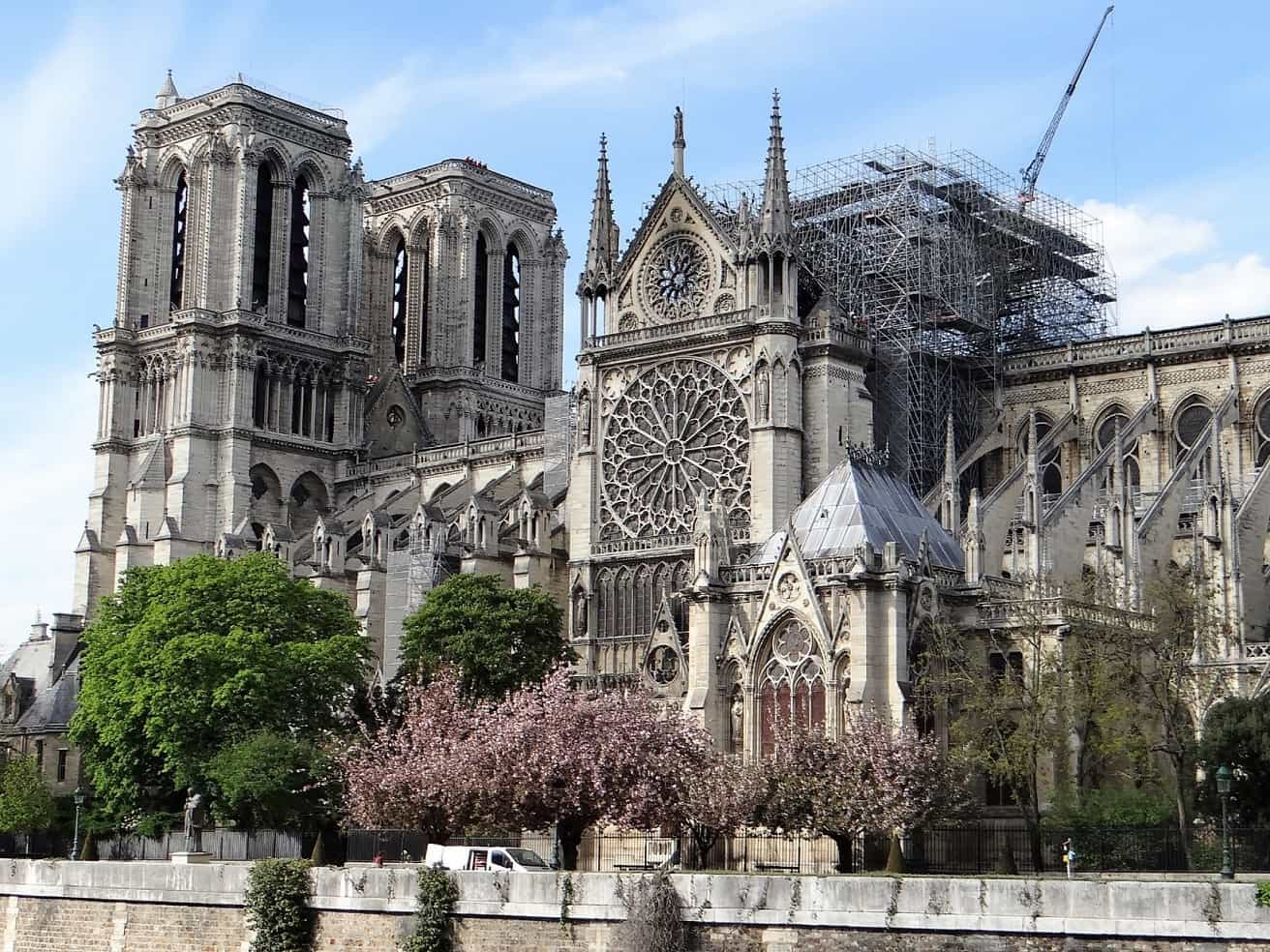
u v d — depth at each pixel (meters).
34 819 138.12
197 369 183.75
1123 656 95.38
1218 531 112.31
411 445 195.25
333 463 193.62
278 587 125.00
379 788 94.69
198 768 113.38
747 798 83.25
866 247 143.25
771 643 96.31
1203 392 137.62
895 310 140.12
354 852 95.31
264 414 187.50
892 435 136.88
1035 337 157.12
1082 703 90.12
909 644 93.19
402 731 103.00
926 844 83.88
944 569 99.56
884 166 147.12
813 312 133.62
